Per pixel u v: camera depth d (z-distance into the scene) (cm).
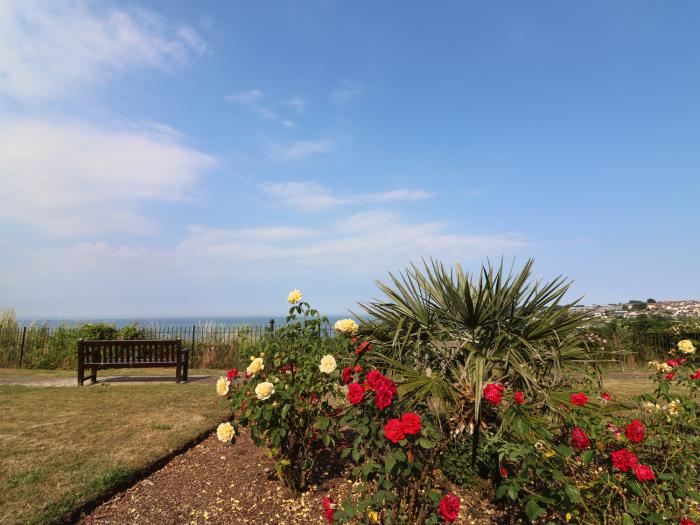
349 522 264
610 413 290
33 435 450
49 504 298
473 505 299
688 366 405
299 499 322
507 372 330
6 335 1201
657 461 291
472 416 309
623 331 1161
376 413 275
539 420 254
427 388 275
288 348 386
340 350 379
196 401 620
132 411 557
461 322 353
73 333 1184
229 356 1162
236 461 395
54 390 721
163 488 343
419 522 241
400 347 344
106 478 340
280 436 309
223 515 302
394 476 252
